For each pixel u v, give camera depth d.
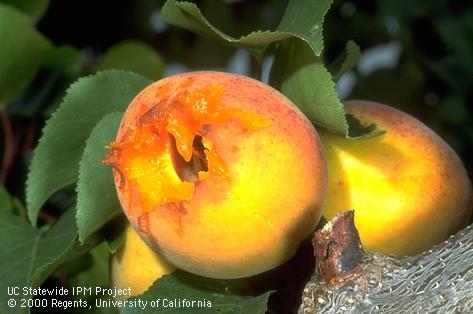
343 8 0.66
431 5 0.64
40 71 0.58
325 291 0.43
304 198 0.43
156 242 0.44
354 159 0.47
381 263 0.43
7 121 0.57
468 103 0.64
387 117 0.48
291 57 0.46
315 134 0.44
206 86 0.43
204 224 0.43
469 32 0.64
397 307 0.42
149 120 0.43
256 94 0.43
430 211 0.47
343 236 0.43
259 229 0.43
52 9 0.64
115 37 0.65
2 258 0.48
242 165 0.42
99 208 0.46
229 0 0.66
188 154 0.43
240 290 0.46
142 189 0.43
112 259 0.48
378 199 0.47
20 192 0.57
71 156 0.49
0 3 0.58
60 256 0.47
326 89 0.45
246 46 0.46
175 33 0.67
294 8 0.46
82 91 0.48
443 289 0.42
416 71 0.65
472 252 0.42
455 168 0.48
